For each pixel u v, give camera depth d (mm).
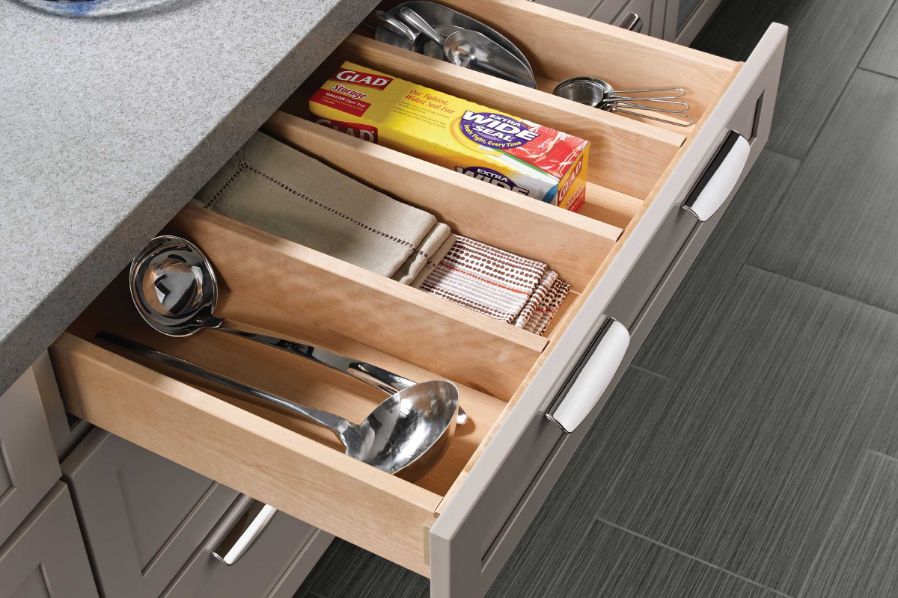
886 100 2090
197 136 842
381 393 885
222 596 1190
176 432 808
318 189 950
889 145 2006
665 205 836
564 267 920
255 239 879
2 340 718
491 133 957
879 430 1615
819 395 1657
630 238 815
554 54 1094
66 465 877
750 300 1779
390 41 1127
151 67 894
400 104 987
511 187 944
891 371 1684
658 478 1574
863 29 2230
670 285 947
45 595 917
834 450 1596
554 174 921
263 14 940
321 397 884
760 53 949
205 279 924
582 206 996
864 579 1461
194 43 915
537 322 901
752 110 971
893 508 1528
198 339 919
